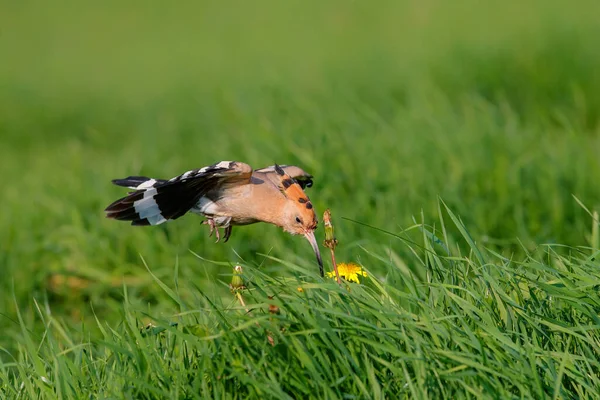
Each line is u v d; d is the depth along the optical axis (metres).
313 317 6.45
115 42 34.56
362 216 11.91
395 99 19.00
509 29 23.09
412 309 7.58
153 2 38.09
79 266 12.75
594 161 13.18
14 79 30.52
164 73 29.14
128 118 25.11
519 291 7.20
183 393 6.50
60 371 7.01
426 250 7.49
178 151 18.36
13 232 13.98
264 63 26.27
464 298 7.18
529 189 12.52
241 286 7.01
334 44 27.17
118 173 16.38
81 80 30.05
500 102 17.55
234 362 6.30
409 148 14.32
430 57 21.59
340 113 17.03
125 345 7.20
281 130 15.44
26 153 22.88
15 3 40.53
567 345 6.68
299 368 6.33
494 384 6.13
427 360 6.24
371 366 6.29
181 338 6.99
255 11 34.41
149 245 12.53
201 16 35.69
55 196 15.64
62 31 36.53
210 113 20.58
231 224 8.82
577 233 11.54
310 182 9.80
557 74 19.02
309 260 10.82
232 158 15.07
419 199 12.25
